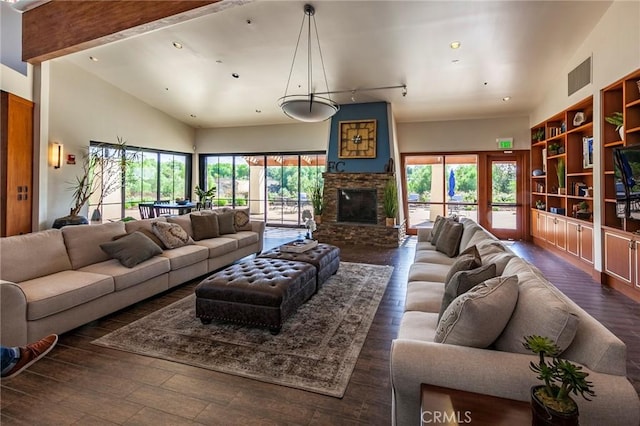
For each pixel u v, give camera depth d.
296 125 9.76
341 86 6.79
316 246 4.74
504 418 1.18
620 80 3.99
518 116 7.87
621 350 1.28
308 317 3.31
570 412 1.01
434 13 4.40
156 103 8.68
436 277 3.09
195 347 2.71
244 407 1.99
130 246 3.67
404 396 1.45
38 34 5.31
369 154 7.71
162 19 4.29
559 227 6.09
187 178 10.49
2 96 5.22
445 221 4.50
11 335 2.45
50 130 6.46
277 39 5.31
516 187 8.00
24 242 3.15
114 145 7.75
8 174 5.27
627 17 3.84
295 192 10.06
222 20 4.90
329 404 2.02
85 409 1.96
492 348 1.60
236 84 7.22
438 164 8.58
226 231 5.80
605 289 4.26
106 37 4.76
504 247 2.88
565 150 5.87
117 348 2.70
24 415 1.91
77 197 6.83
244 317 2.99
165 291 4.13
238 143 10.32
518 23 4.49
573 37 4.79
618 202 3.96
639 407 1.19
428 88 6.67
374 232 7.53
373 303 3.69
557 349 1.20
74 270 3.45
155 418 1.89
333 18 4.65
